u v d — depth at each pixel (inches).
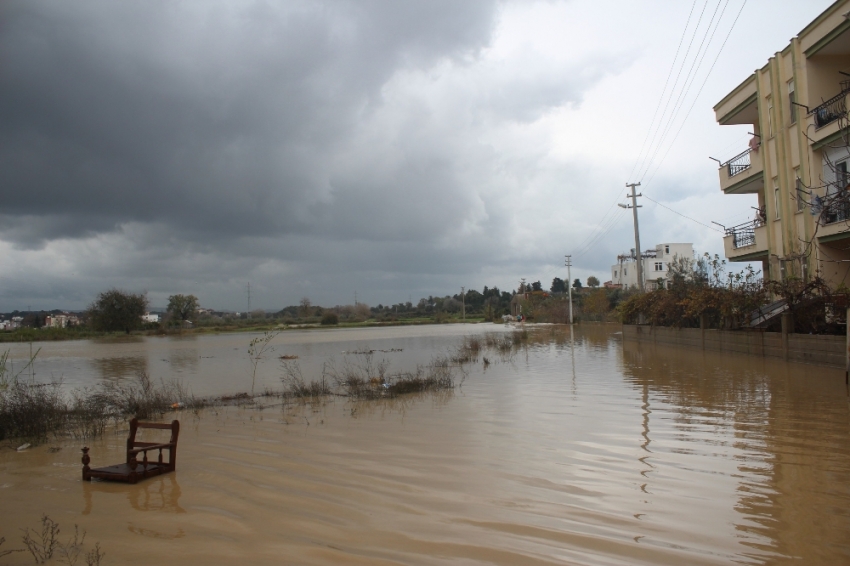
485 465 302.7
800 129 852.0
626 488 259.9
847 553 189.6
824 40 796.6
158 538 212.5
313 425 432.8
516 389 584.4
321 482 279.4
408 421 434.9
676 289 1120.8
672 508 233.5
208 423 459.8
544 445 342.6
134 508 248.7
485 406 489.4
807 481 264.2
